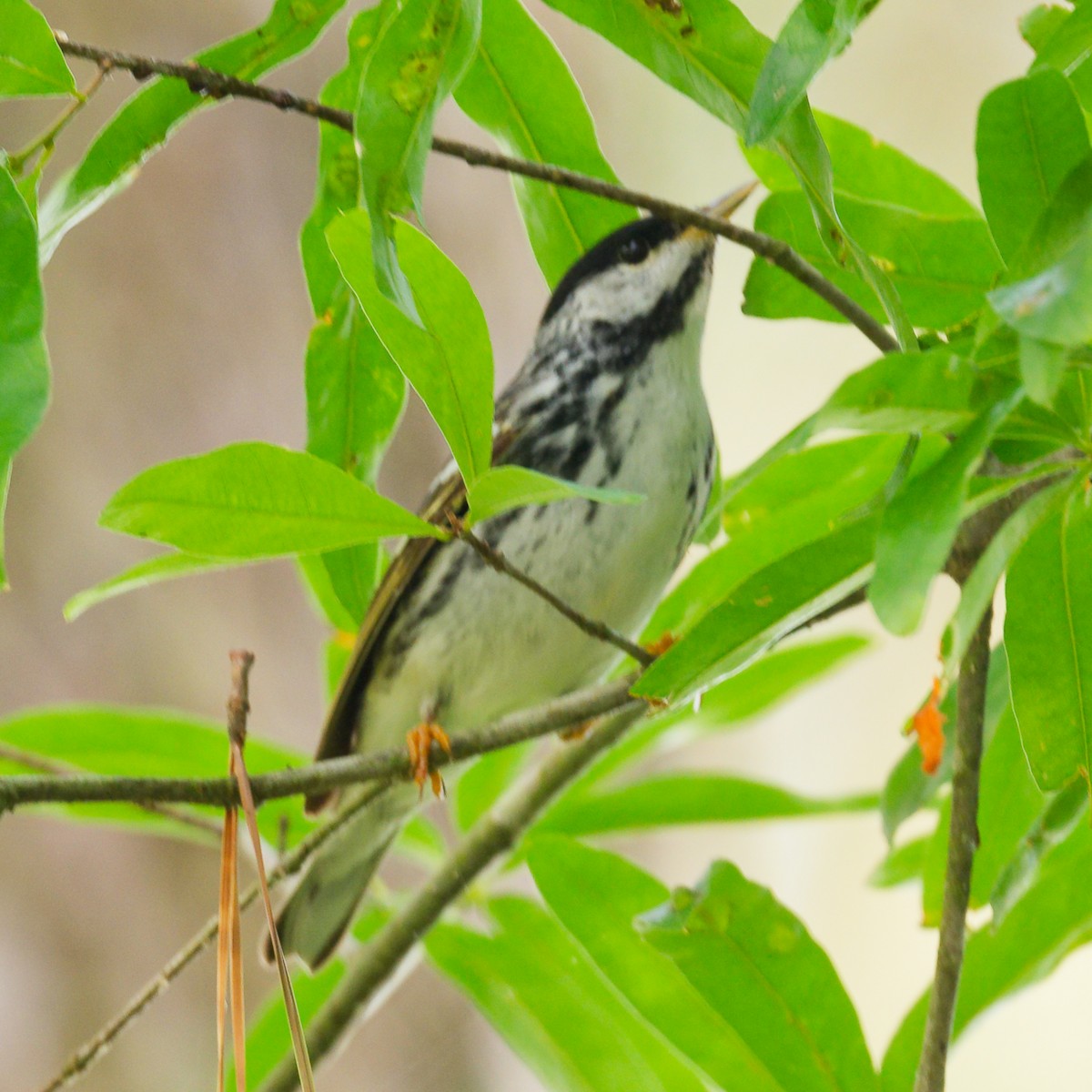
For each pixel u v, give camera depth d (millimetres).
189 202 12602
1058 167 4754
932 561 3832
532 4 15922
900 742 15156
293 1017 4980
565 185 5805
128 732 8312
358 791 8625
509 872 8430
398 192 4645
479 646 8547
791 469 7715
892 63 17828
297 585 12547
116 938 11695
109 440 12125
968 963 6602
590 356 8586
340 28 13289
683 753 14469
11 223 4262
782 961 6215
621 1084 7621
